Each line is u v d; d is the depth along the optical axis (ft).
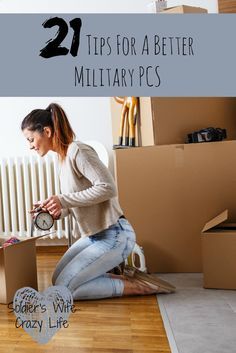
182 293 6.09
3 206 9.92
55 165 9.55
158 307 5.50
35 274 6.34
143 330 4.70
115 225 6.09
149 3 8.98
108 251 5.91
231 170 7.13
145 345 4.27
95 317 5.16
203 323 4.84
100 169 5.80
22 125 6.05
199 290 6.22
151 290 5.99
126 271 6.23
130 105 8.12
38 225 5.91
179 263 7.29
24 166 9.75
